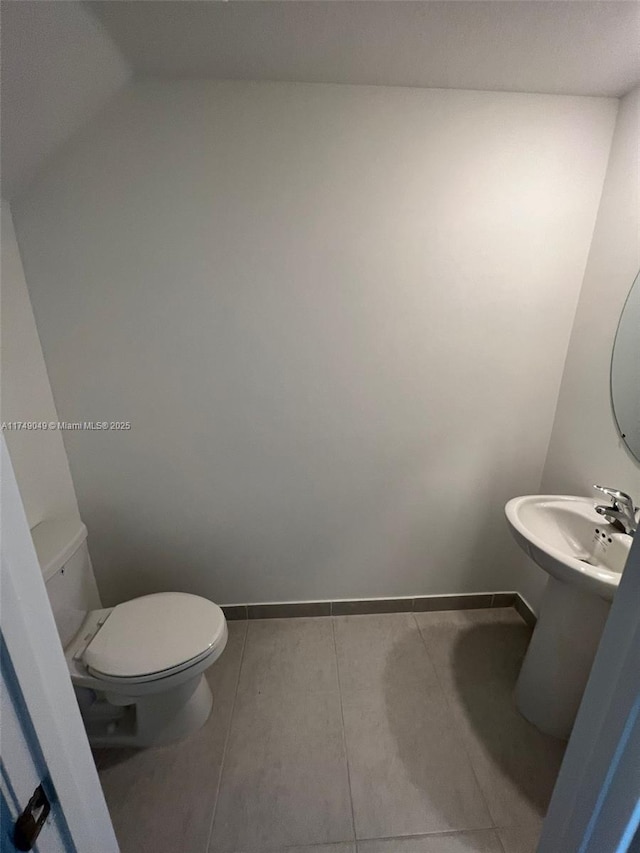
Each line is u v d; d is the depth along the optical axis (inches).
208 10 34.9
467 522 71.2
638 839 19.7
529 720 56.9
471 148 51.4
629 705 18.8
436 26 37.0
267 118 48.9
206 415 61.5
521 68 44.1
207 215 52.2
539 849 27.1
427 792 48.7
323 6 34.4
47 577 48.5
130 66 44.3
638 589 18.3
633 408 49.1
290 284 55.9
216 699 60.1
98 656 47.7
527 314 59.5
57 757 18.1
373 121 49.8
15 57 33.5
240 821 45.9
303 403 61.9
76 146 48.2
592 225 55.6
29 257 52.0
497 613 76.9
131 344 57.1
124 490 64.8
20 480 53.0
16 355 51.5
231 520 68.2
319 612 75.2
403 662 66.4
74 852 19.7
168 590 71.7
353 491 67.7
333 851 43.6
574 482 60.9
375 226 54.1
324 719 57.2
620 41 38.6
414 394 62.6
